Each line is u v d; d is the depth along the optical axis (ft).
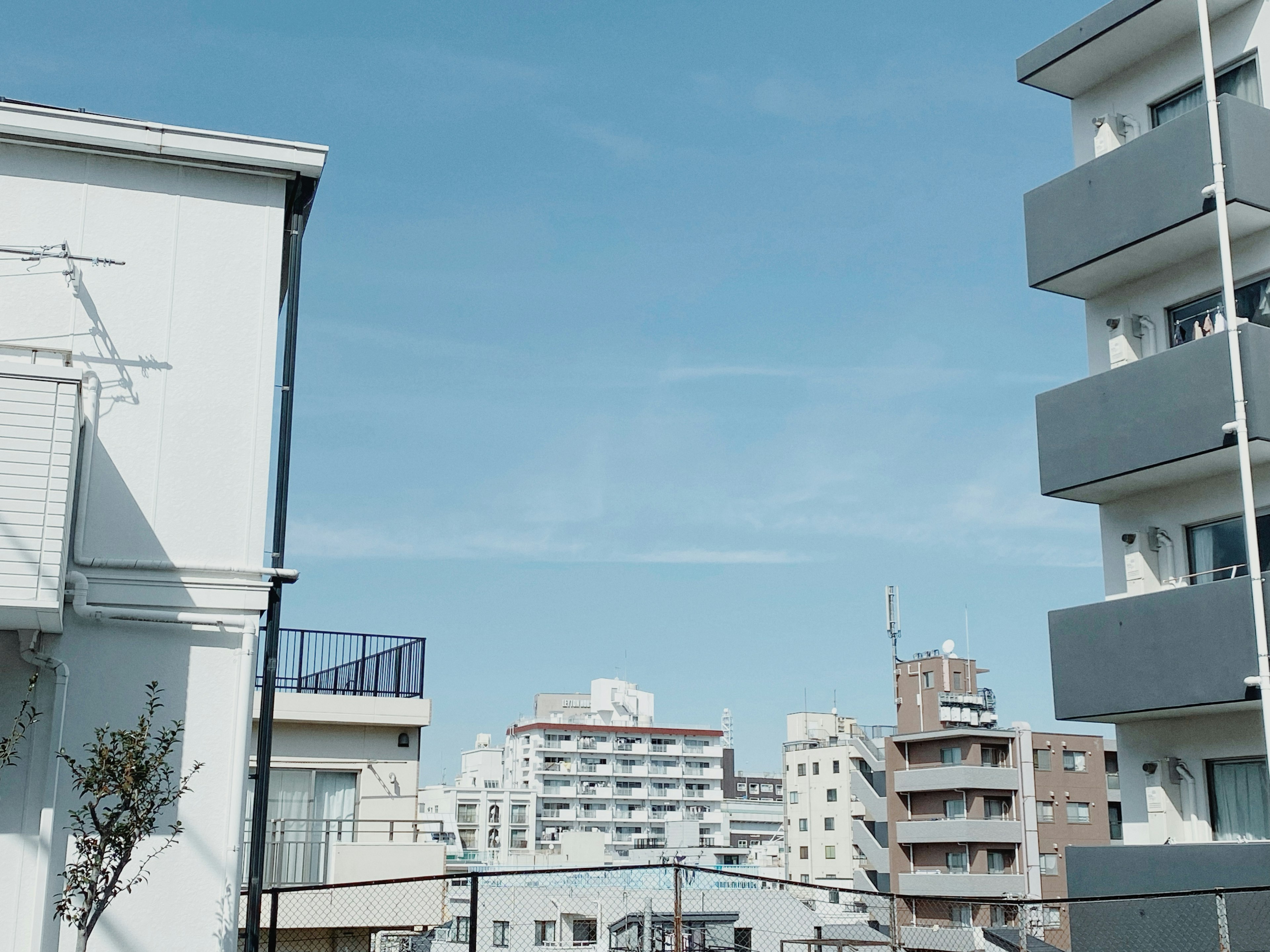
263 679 37.24
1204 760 53.47
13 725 33.30
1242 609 47.93
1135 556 56.34
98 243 36.73
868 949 100.42
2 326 35.32
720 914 92.58
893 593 246.06
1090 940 53.16
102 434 35.53
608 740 417.69
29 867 32.60
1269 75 53.21
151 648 34.81
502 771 431.84
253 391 37.32
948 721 226.99
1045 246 58.90
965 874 187.83
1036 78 61.57
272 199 38.81
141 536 35.27
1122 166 55.42
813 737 285.23
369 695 64.80
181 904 33.55
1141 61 59.67
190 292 37.32
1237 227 52.70
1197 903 49.03
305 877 60.64
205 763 34.55
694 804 423.23
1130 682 52.16
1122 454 53.88
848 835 250.57
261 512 36.65
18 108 35.83
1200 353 51.01
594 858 239.09
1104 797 203.31
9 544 30.73
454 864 224.94
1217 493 53.83
